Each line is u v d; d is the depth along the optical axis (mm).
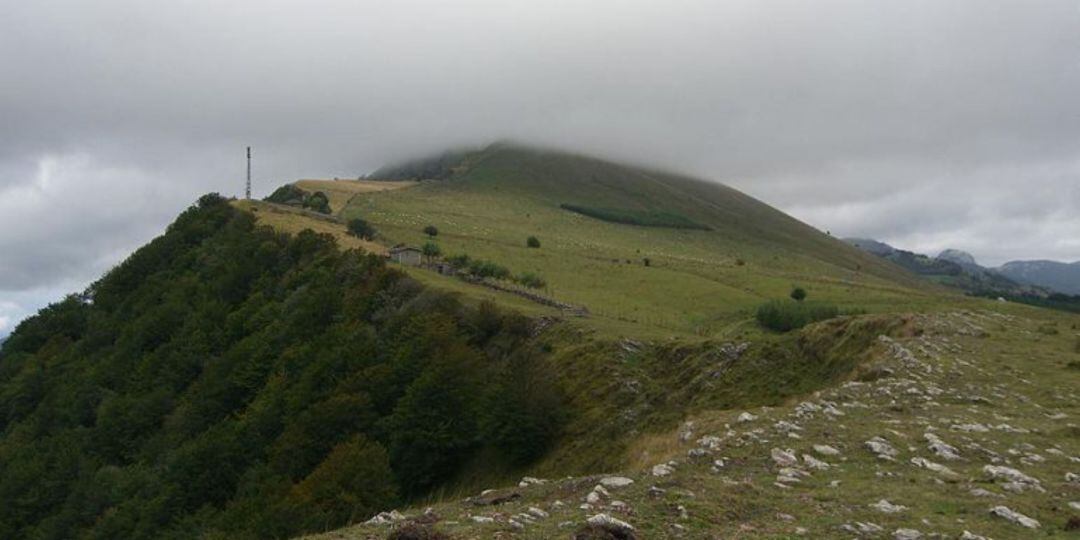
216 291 111812
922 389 25844
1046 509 12367
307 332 85000
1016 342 38094
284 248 118875
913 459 15977
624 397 55406
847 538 10719
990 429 19422
